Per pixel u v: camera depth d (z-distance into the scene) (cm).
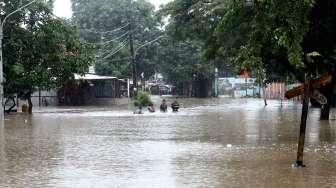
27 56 4672
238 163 1531
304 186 1180
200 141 2150
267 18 1497
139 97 5678
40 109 5466
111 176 1328
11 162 1603
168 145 2012
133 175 1340
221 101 7788
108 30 8750
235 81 12012
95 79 6531
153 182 1240
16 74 4519
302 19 1445
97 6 8938
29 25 4700
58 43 4719
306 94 1440
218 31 1919
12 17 4562
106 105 6675
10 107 4888
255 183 1217
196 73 9581
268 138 2255
